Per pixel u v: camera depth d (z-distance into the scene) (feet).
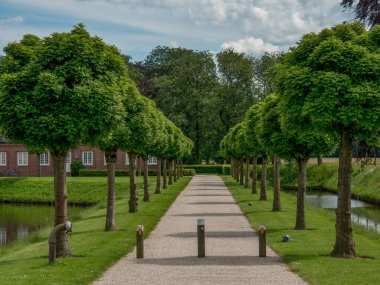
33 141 45.44
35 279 38.42
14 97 44.34
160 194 130.82
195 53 284.82
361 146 75.72
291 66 48.47
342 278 38.32
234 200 114.42
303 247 53.83
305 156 68.74
